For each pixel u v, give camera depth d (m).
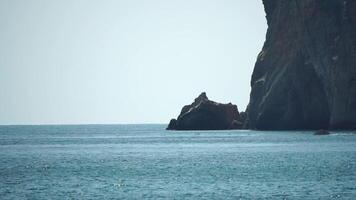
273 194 107.75
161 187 118.31
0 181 129.25
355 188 112.56
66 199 104.94
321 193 107.62
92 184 123.62
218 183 122.56
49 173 144.62
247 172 140.75
